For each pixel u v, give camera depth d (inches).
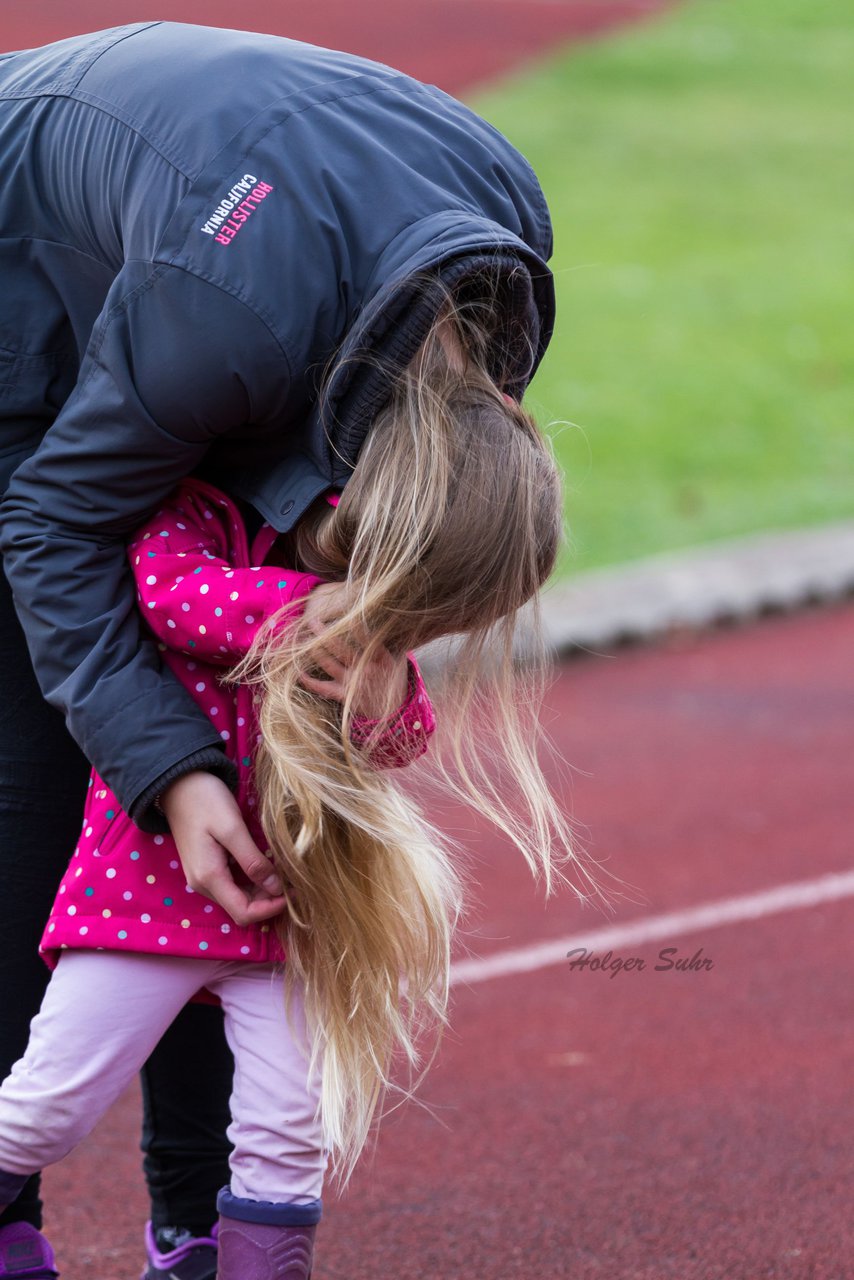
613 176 2519.7
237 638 299.0
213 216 283.9
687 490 1519.4
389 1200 464.8
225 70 300.5
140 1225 454.3
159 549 305.7
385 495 289.3
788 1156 489.1
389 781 314.5
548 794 327.6
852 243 2279.8
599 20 3425.2
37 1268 345.4
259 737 309.4
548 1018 599.8
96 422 291.6
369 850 310.8
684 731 977.5
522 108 2800.2
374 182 292.2
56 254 312.5
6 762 330.3
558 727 986.1
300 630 296.0
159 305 284.7
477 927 688.4
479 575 295.0
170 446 291.1
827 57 3272.6
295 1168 312.5
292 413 295.0
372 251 287.9
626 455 1585.9
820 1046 572.1
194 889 300.4
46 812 333.1
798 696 1050.7
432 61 2972.4
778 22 3506.4
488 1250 436.5
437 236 285.1
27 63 331.0
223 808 296.7
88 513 297.9
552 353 1824.6
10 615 323.3
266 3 3125.0
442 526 290.5
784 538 1379.2
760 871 754.8
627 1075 550.3
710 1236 442.6
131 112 300.4
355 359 284.2
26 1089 309.7
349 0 3248.0
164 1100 371.2
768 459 1614.2
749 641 1186.0
